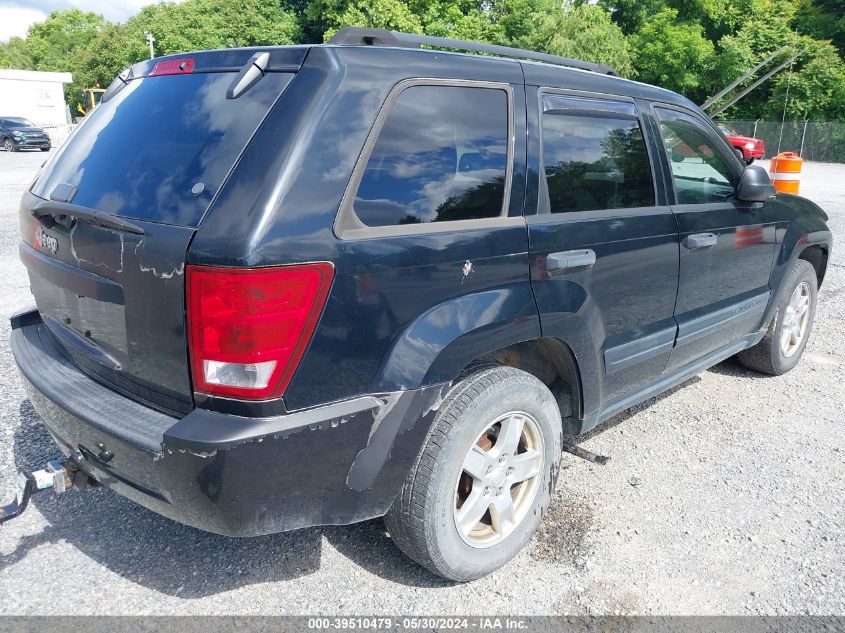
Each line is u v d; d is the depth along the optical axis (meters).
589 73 3.00
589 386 2.91
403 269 2.13
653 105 3.29
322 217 1.98
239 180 1.94
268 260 1.87
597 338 2.88
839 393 4.57
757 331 4.38
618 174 3.02
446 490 2.33
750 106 39.59
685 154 3.46
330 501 2.12
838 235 10.07
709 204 3.58
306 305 1.94
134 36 59.16
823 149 34.28
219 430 1.89
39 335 2.83
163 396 2.11
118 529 2.86
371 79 2.15
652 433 3.92
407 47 2.33
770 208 4.13
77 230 2.26
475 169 2.42
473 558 2.49
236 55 2.28
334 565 2.67
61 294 2.50
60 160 2.65
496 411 2.44
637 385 3.33
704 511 3.11
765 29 39.16
